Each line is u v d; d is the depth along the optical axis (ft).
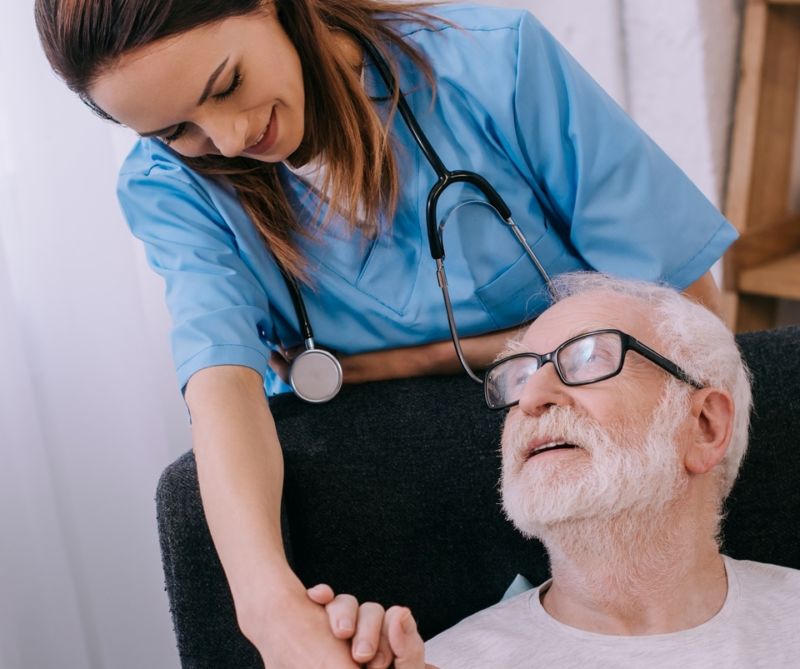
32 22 5.48
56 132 5.61
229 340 3.98
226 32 3.35
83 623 6.23
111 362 5.96
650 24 7.39
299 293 4.43
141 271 6.09
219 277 4.13
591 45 7.29
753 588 4.00
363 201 4.25
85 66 3.32
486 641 3.97
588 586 3.82
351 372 4.60
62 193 5.68
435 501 4.36
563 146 4.29
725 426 3.89
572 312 3.99
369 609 3.13
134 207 4.31
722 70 7.54
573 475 3.65
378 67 4.20
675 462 3.74
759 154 7.59
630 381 3.76
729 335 4.05
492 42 4.25
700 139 7.56
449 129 4.33
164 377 6.23
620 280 4.23
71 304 5.82
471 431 4.37
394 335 4.49
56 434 5.96
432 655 3.98
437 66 4.29
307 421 4.39
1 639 5.80
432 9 4.42
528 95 4.23
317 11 4.09
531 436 3.77
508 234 4.40
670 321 3.92
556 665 3.83
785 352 4.49
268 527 3.39
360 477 4.32
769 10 7.29
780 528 4.48
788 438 4.42
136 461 6.14
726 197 7.87
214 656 4.05
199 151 3.75
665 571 3.80
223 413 3.74
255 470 3.57
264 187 4.26
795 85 7.75
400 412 4.39
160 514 4.00
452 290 4.39
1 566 5.79
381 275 4.41
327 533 4.33
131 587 6.28
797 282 7.36
